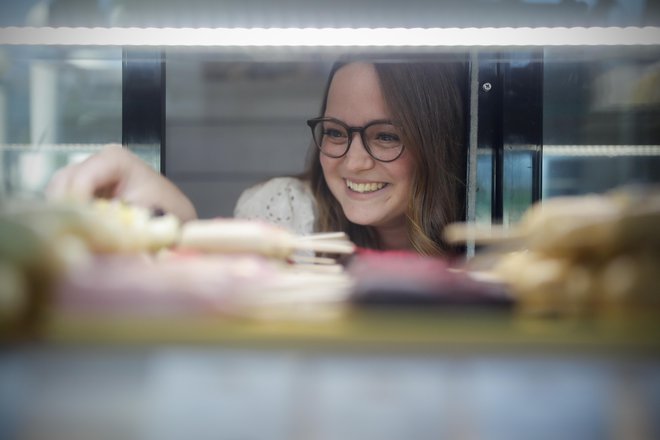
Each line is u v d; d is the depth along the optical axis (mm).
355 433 448
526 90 1273
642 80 1262
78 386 447
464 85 1307
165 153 1323
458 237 558
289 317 456
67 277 454
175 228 612
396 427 448
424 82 1306
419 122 1317
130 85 1279
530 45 1044
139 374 450
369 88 1330
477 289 486
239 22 999
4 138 1290
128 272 472
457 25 1000
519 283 485
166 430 449
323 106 1423
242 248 581
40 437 440
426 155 1333
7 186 1299
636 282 475
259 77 1434
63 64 1271
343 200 1410
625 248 488
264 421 450
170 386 452
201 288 455
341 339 431
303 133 1448
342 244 648
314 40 1026
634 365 445
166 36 1043
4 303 418
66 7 1033
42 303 453
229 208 1461
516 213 1304
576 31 1029
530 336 435
